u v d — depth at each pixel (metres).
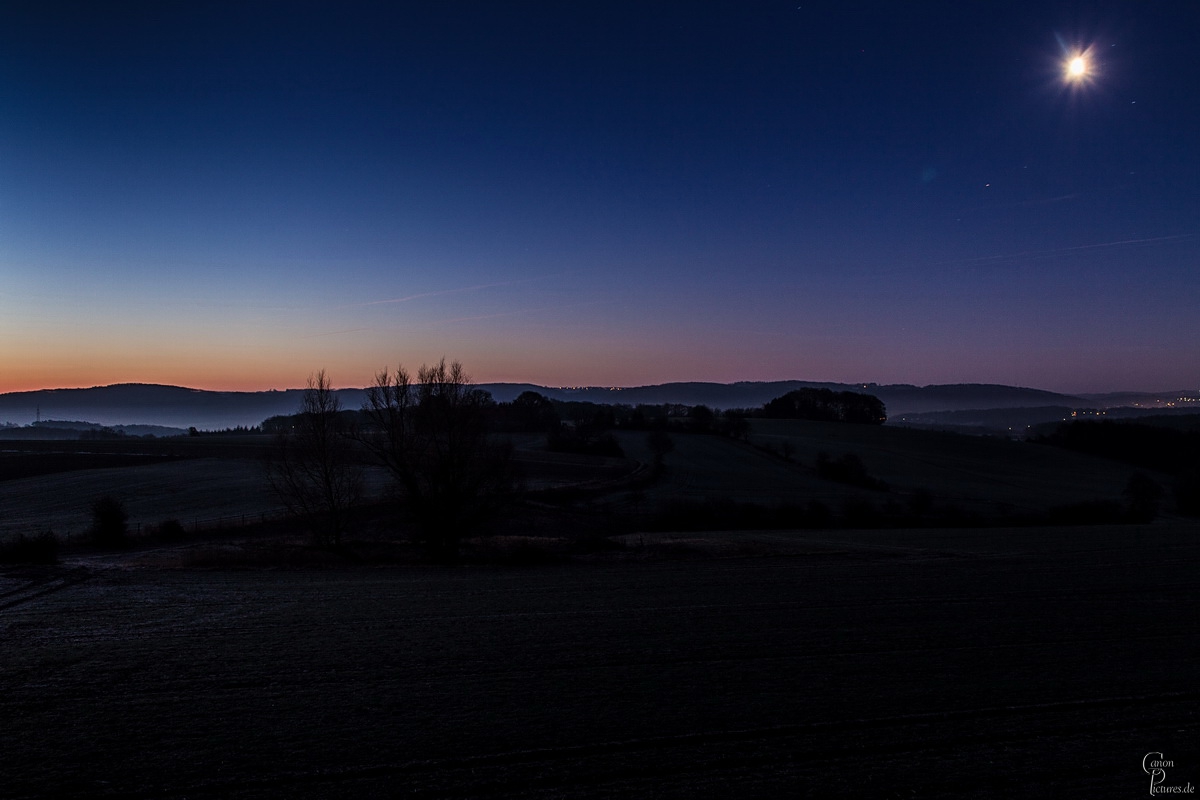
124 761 7.64
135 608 16.30
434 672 10.89
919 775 7.28
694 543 31.81
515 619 14.91
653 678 10.56
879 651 12.14
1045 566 23.41
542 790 6.96
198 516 45.50
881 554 27.83
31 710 9.21
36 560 26.30
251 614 15.56
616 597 17.67
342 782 7.14
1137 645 12.55
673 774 7.29
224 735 8.34
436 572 23.62
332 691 9.95
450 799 6.80
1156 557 26.08
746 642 12.78
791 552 28.48
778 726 8.58
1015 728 8.54
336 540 33.47
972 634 13.39
